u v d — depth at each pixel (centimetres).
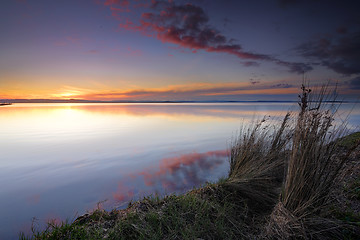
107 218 305
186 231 258
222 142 1194
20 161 823
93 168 725
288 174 264
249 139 430
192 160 809
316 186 246
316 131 250
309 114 256
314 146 248
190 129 1808
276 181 388
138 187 532
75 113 4434
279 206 256
